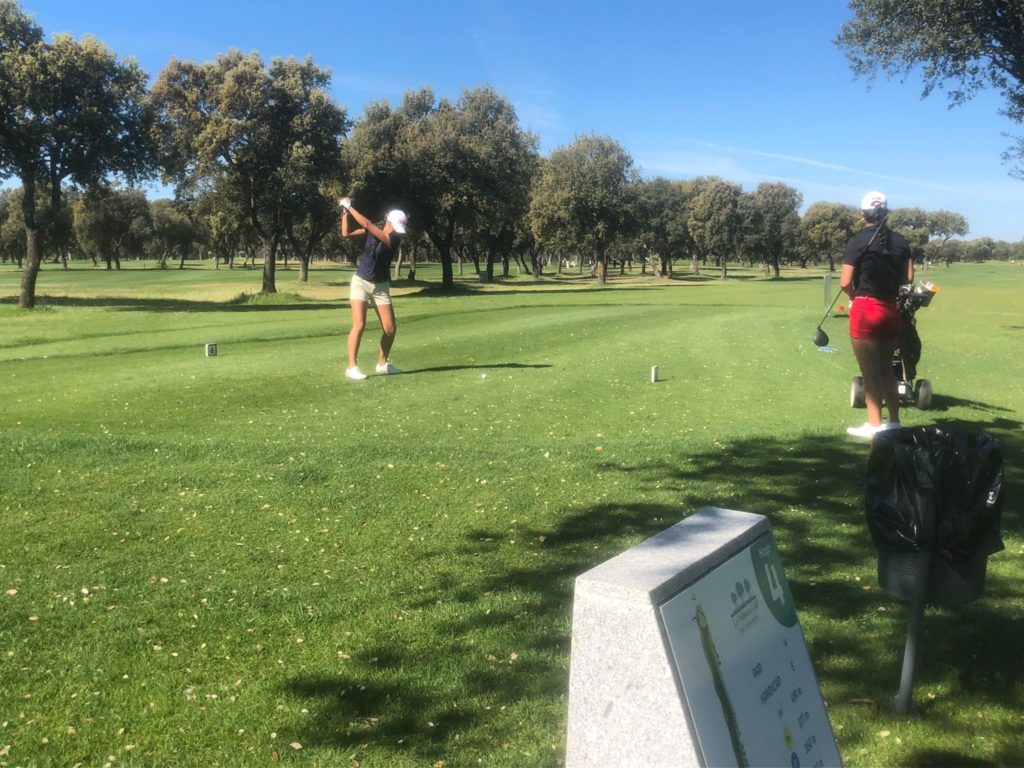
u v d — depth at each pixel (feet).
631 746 6.56
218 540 18.85
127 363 48.55
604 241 220.84
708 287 189.26
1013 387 41.42
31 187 116.88
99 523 19.93
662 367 45.93
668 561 6.93
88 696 12.33
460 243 278.87
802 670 8.16
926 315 90.68
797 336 60.90
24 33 112.37
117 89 118.11
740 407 34.99
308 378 41.16
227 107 142.00
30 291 118.32
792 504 20.33
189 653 13.65
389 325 41.55
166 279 248.93
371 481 22.91
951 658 12.84
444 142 165.07
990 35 65.41
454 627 14.39
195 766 10.64
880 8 65.16
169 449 26.12
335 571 17.03
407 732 11.28
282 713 11.82
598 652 6.66
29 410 33.96
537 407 34.55
